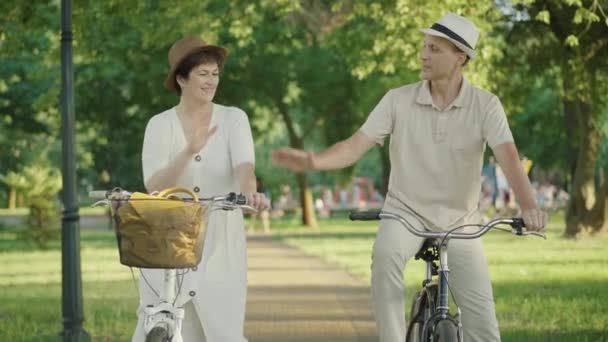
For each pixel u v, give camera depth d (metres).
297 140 70.06
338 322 19.95
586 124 46.53
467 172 10.45
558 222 75.94
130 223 8.96
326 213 108.06
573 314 20.16
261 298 24.72
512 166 10.14
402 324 10.44
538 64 43.06
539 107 70.75
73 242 17.69
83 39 31.16
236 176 10.33
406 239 10.38
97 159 67.62
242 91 63.44
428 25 30.98
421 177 10.49
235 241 10.46
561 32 39.94
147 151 10.53
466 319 10.60
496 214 79.19
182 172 10.27
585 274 29.61
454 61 10.39
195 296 10.27
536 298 23.06
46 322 20.27
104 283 29.52
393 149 10.61
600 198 47.50
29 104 60.47
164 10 32.31
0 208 131.75
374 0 32.09
